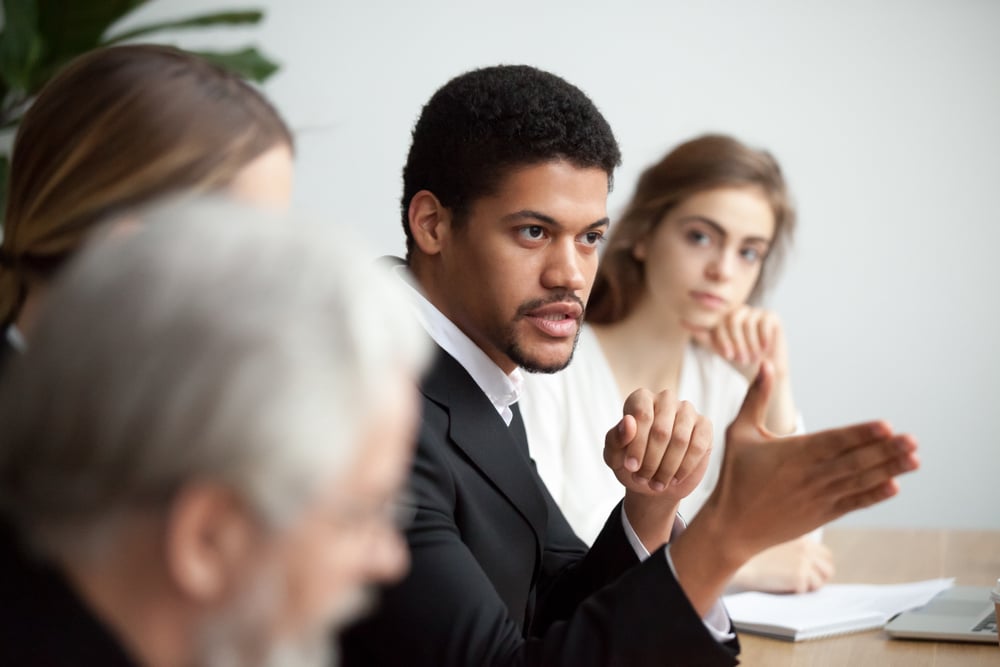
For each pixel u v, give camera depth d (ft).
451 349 5.29
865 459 3.86
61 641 2.32
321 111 15.47
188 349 2.11
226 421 2.08
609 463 5.13
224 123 4.17
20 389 2.25
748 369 10.55
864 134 14.76
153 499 2.15
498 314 5.19
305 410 2.11
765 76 14.89
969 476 14.67
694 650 4.15
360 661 4.62
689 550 4.16
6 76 13.10
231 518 2.15
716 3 14.93
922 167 14.67
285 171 4.33
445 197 5.26
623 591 4.23
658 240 10.30
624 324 10.50
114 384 2.13
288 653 2.30
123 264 2.19
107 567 2.28
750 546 4.09
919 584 7.76
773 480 3.99
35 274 4.13
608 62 15.14
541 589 6.08
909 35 14.64
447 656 4.48
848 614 7.04
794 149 14.88
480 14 15.26
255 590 2.20
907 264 14.74
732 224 10.14
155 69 4.19
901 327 14.76
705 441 5.16
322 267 2.20
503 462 5.21
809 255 14.89
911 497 14.80
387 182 15.43
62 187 4.09
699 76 15.01
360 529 2.29
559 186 5.09
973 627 6.70
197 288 2.14
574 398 9.91
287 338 2.12
